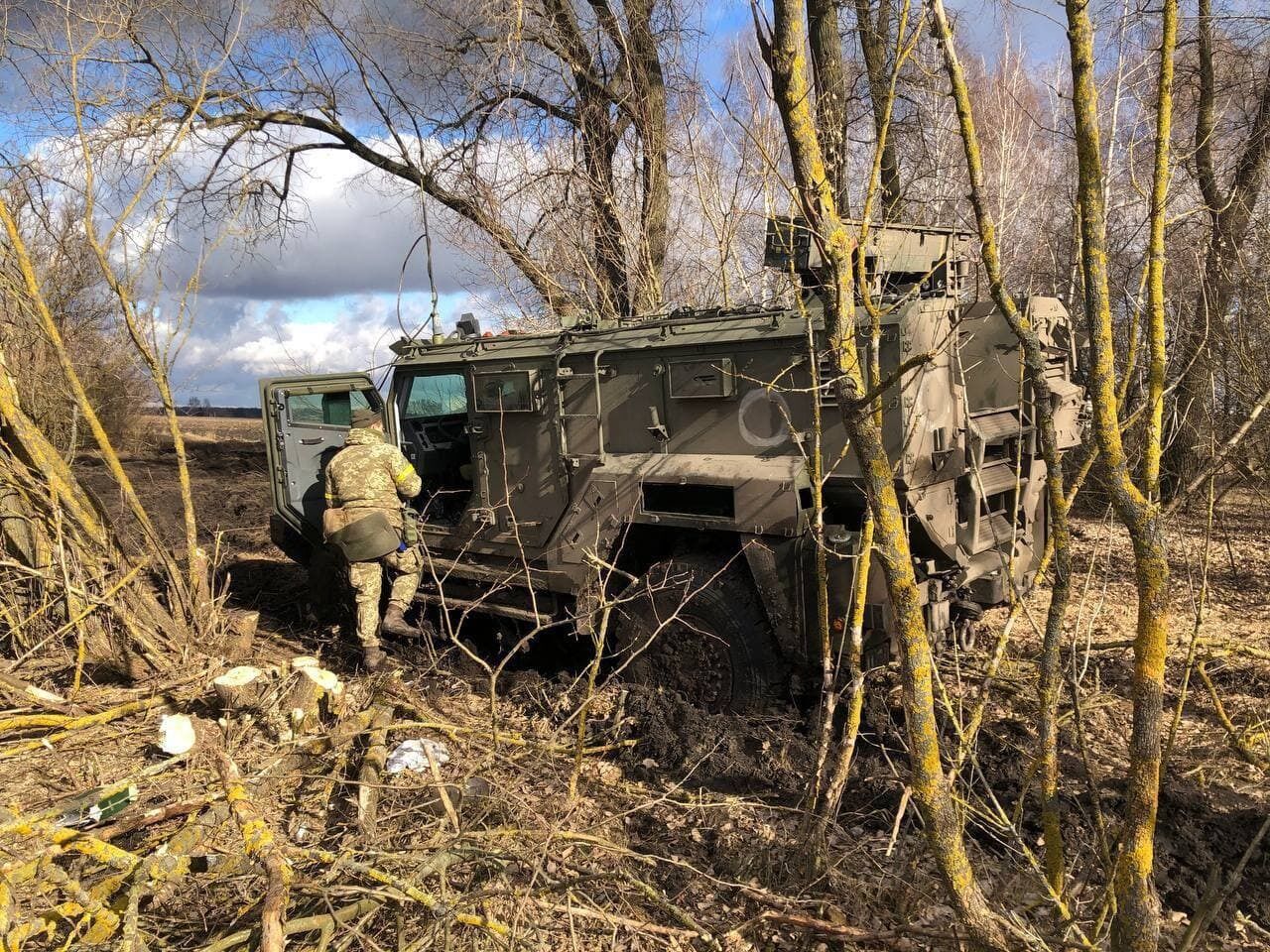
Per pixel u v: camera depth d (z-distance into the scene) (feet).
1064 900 7.47
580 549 16.35
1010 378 14.20
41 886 8.60
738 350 14.49
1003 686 15.20
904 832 11.19
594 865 10.80
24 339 17.94
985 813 8.71
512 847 10.31
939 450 13.21
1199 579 21.04
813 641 13.79
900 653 6.60
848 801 12.14
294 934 8.98
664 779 13.20
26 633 17.40
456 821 10.56
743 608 14.57
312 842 11.41
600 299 33.99
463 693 17.26
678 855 11.18
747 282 25.85
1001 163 30.91
